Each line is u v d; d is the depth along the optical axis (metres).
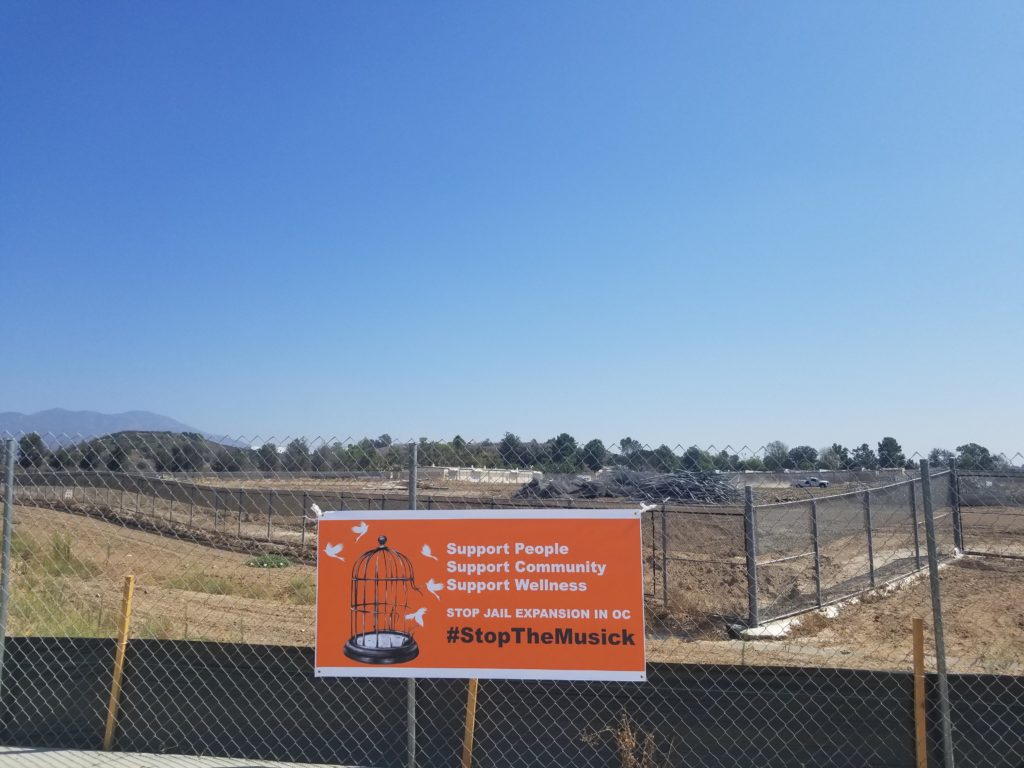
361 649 4.98
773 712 4.75
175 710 5.50
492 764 4.95
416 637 4.93
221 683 5.45
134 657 5.62
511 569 4.84
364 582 5.02
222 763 5.24
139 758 5.33
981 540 17.56
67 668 5.75
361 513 5.05
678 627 12.13
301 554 20.44
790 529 15.04
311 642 11.27
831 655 10.15
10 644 5.86
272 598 15.09
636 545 4.73
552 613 4.79
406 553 4.97
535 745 4.93
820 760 4.67
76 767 5.16
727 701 4.80
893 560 15.66
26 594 12.19
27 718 5.75
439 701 5.06
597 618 4.75
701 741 4.80
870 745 4.63
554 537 4.81
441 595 4.91
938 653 4.50
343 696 5.22
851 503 15.32
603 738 4.88
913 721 4.59
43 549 15.93
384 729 5.14
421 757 5.05
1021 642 10.97
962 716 4.52
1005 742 4.46
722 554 16.50
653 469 5.32
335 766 5.14
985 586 14.71
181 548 19.94
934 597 4.52
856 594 13.78
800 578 14.76
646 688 4.89
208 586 15.80
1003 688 4.50
